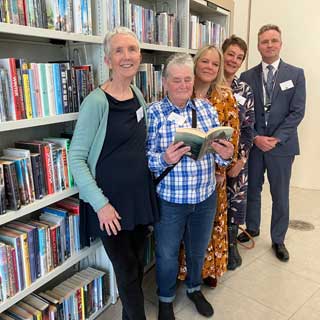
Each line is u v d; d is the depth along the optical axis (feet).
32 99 4.75
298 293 7.27
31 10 4.58
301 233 10.02
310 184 13.91
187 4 8.16
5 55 5.42
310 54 12.76
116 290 6.89
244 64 14.02
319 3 12.23
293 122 8.43
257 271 8.10
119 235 5.20
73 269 7.07
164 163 5.12
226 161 5.79
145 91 7.27
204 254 6.47
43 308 5.35
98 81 5.96
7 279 4.66
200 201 5.71
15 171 4.61
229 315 6.60
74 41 5.63
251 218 9.59
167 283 6.18
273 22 13.14
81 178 4.83
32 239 5.03
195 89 6.37
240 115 7.16
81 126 4.80
